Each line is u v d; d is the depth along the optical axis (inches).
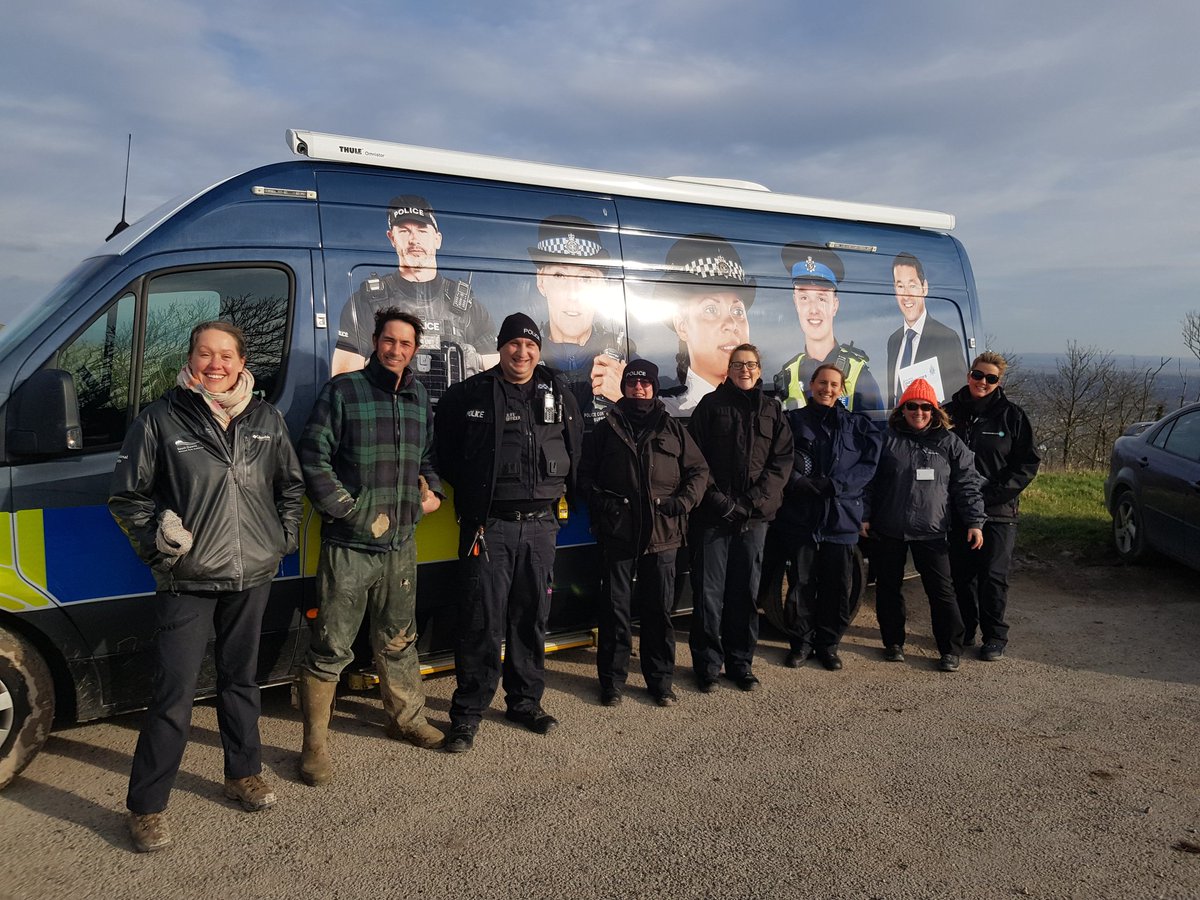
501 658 185.2
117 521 126.1
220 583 130.0
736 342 224.5
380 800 143.6
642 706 186.2
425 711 180.9
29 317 149.7
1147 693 195.9
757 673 208.8
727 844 130.2
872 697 193.2
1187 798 146.0
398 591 155.6
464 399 162.6
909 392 210.2
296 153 169.0
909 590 287.7
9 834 132.0
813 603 213.6
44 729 144.9
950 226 273.6
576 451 170.2
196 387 128.8
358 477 147.2
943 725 177.2
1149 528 295.0
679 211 219.8
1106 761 160.4
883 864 125.0
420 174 182.9
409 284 177.2
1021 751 164.6
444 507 179.3
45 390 136.3
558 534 193.2
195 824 135.5
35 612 141.6
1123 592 280.4
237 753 139.8
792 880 120.7
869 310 250.2
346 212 171.9
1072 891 119.1
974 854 128.0
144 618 150.4
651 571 183.0
